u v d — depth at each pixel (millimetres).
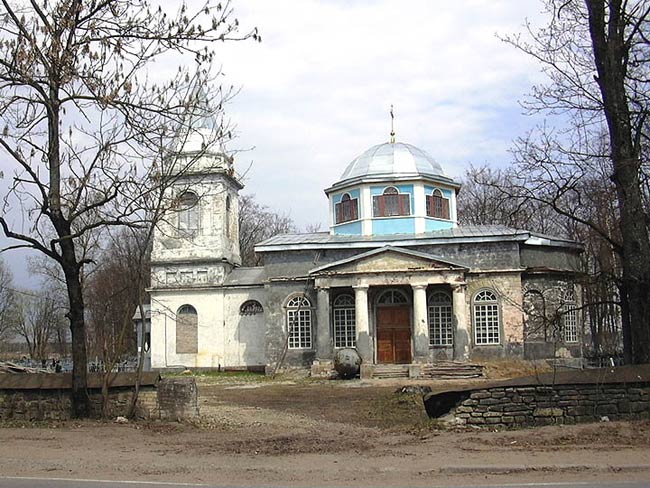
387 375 42031
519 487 11133
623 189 21266
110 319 56188
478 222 66625
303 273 47594
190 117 21453
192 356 50844
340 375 42062
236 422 22016
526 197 22609
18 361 75938
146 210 21469
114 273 65062
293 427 21047
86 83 19953
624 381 18375
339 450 15617
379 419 23266
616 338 40781
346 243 47219
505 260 44844
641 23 20812
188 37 20125
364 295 44094
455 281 43312
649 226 21438
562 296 45188
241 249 79188
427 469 12969
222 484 11859
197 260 51312
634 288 21047
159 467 13578
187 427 19812
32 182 20312
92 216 24391
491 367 42375
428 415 20453
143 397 21266
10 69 19469
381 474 12719
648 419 17812
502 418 18922
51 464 13875
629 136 21250
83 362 21234
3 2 19281
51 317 106875
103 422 20219
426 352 43062
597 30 21422
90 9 20125
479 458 13906
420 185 49750
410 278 43688
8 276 108750
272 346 46875
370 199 50000
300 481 12148
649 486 11047
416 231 49219
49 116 20500
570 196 27250
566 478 11969
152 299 51469
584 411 18547
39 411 21422
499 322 44188
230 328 50812
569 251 46812
